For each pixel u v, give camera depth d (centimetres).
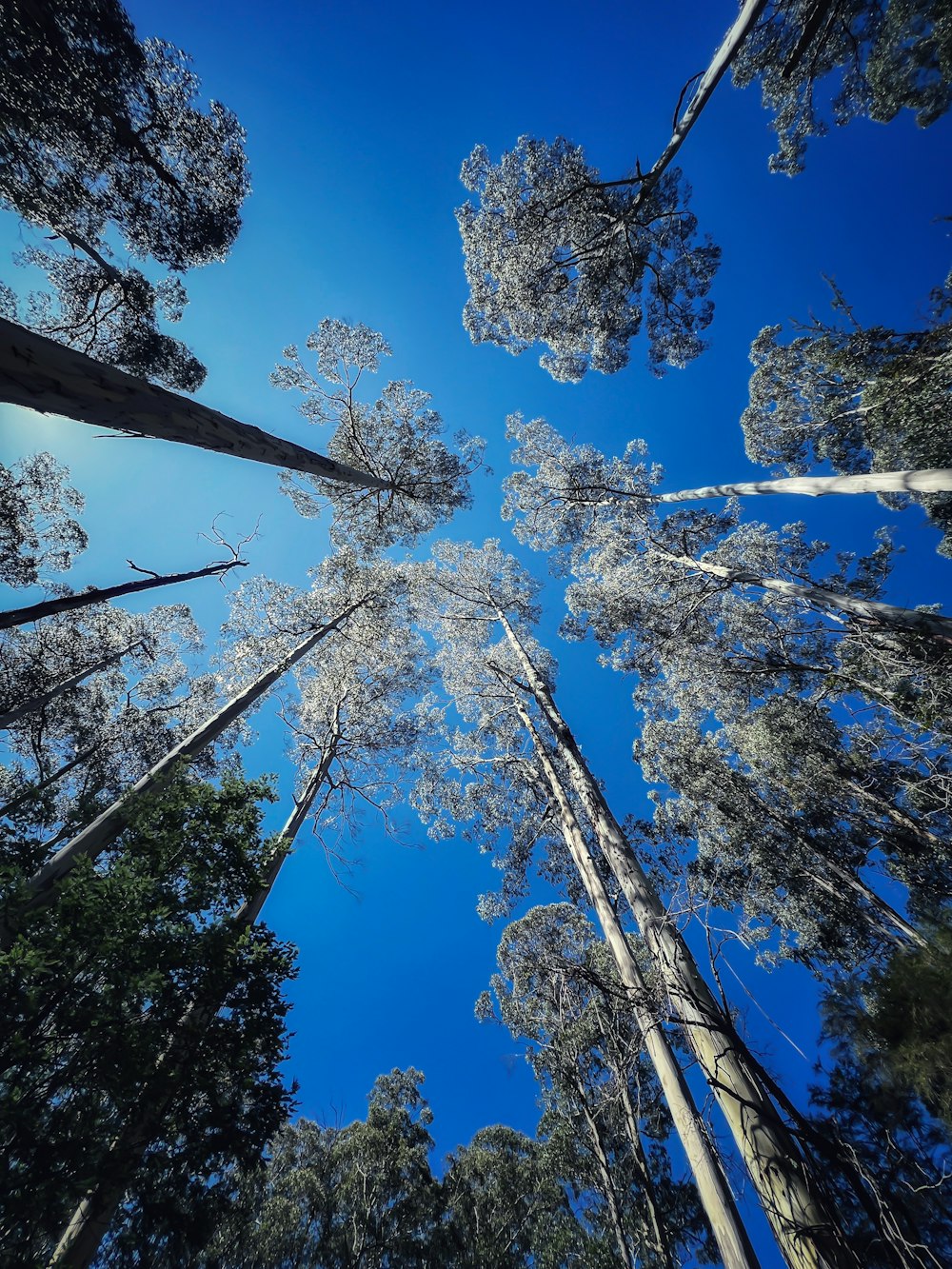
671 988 427
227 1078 395
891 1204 267
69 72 723
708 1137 377
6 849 554
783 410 1382
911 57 756
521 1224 1382
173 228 953
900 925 975
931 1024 274
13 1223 261
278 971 438
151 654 1402
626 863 666
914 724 802
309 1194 1416
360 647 1565
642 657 1414
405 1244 1345
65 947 328
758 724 1275
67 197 870
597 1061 813
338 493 1388
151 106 816
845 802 1145
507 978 1235
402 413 1323
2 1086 293
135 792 604
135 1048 323
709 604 1331
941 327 793
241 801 504
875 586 1309
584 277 1128
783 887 1231
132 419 436
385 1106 1655
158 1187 352
